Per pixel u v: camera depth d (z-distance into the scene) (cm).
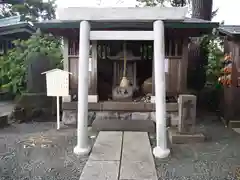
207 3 775
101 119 518
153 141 417
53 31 509
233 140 426
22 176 284
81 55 358
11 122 540
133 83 579
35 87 564
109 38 363
